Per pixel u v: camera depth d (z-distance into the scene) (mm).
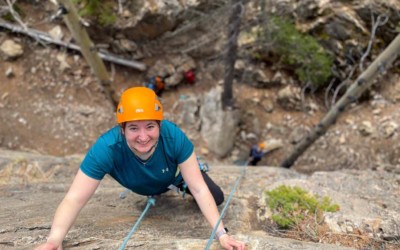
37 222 2514
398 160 6691
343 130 7355
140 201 3318
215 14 7277
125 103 1854
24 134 7297
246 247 2051
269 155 7590
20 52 7863
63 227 1810
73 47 7891
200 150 7469
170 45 7973
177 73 8070
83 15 7246
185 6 7270
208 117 7586
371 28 6949
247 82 8133
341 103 5160
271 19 7254
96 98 7910
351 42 7051
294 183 3482
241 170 4762
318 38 7293
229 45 6656
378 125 7172
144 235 2404
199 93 8086
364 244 2627
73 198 1889
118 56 8047
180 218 2961
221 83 8047
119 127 1992
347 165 6918
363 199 3455
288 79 7906
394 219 2852
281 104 7988
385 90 7441
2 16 7730
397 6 6617
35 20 7879
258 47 7641
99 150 1951
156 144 2043
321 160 7168
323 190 3348
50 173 4398
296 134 7641
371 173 4371
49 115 7590
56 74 7918
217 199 2826
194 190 2141
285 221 2875
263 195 3271
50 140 7332
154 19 7336
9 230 2346
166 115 7855
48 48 7961
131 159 2098
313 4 7020
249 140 7820
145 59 8117
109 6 7320
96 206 3137
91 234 2342
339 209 3021
